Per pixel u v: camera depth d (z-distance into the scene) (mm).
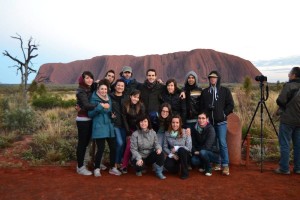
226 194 4801
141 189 5012
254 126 9617
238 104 13078
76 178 5598
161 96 6367
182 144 6016
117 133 6062
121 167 6086
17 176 5695
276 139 8406
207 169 5852
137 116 6027
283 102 5855
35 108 18484
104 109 5691
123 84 6152
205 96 6230
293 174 5941
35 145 8359
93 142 6465
